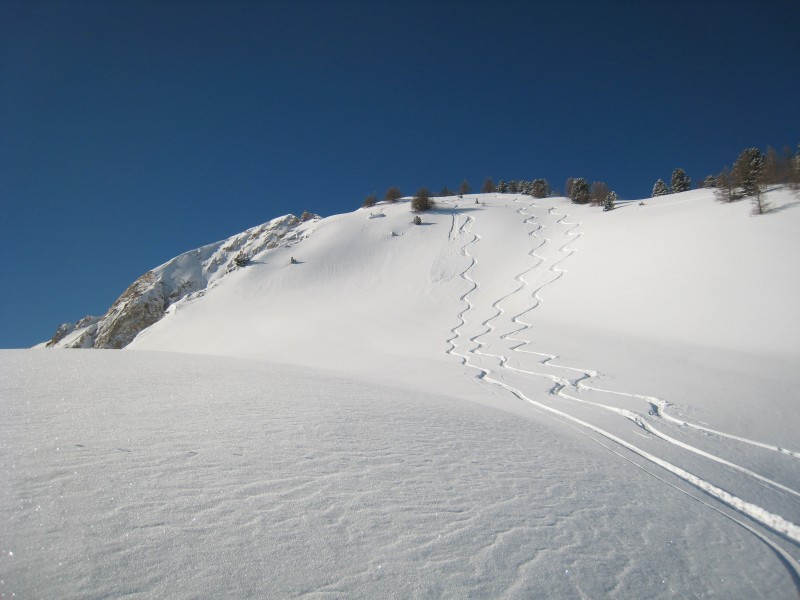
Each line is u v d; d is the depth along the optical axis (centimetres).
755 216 2909
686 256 2788
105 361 1018
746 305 2125
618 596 312
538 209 6097
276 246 6125
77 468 364
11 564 241
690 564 373
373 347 2670
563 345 2112
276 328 3709
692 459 714
